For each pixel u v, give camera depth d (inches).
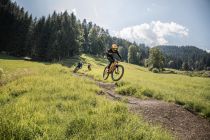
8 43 3656.5
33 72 789.9
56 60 3464.6
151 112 340.8
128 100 433.1
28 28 3811.5
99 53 5260.8
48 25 3673.7
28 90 420.8
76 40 4192.9
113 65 490.9
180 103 466.6
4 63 1792.6
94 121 249.0
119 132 228.2
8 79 630.5
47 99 356.2
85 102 344.2
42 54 3508.9
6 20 3735.2
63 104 322.0
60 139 206.2
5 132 202.4
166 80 1556.3
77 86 487.5
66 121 250.4
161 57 4822.8
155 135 229.5
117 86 594.6
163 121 314.0
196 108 426.0
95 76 886.4
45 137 202.5
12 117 238.5
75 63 3233.3
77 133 222.5
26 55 3686.0
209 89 1089.4
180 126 311.6
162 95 521.7
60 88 438.3
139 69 4313.5
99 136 215.2
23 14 4375.0
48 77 611.8
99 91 469.4
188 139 273.9
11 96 388.8
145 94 520.4
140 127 245.6
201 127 324.2
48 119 252.5
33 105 296.8
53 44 3400.6
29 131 209.2
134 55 6309.1
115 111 298.7
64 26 4126.5
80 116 257.8
